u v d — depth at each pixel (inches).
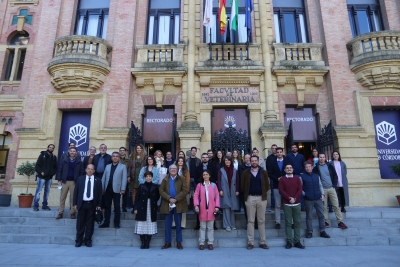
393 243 267.0
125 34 468.8
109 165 299.1
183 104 451.8
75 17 501.7
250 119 445.4
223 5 464.1
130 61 455.8
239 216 313.3
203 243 248.8
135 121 450.6
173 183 259.1
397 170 382.6
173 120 417.4
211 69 448.5
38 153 422.6
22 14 530.6
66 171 311.0
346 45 459.5
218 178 283.6
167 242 251.9
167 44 470.9
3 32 519.5
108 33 478.9
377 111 446.3
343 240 266.7
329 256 219.6
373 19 499.2
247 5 465.4
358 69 439.2
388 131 438.3
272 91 452.1
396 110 446.9
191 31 478.3
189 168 318.0
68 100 443.5
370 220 302.2
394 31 432.5
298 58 464.8
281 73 453.1
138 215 249.4
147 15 509.7
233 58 467.2
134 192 313.9
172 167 260.2
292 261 203.3
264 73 456.8
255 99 452.4
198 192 258.2
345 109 432.1
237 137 430.6
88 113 453.4
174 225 280.2
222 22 458.9
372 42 439.8
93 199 260.4
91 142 424.2
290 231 256.4
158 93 455.2
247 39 462.0
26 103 441.1
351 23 496.4
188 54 465.7
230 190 284.2
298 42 490.6
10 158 458.6
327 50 456.4
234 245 260.8
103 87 445.4
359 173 407.2
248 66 450.3
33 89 446.3
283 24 503.5
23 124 434.0
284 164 308.3
